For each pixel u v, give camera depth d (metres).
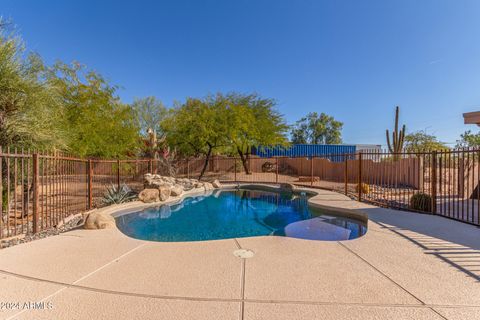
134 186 13.24
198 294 2.54
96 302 2.40
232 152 19.64
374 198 9.20
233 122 15.38
